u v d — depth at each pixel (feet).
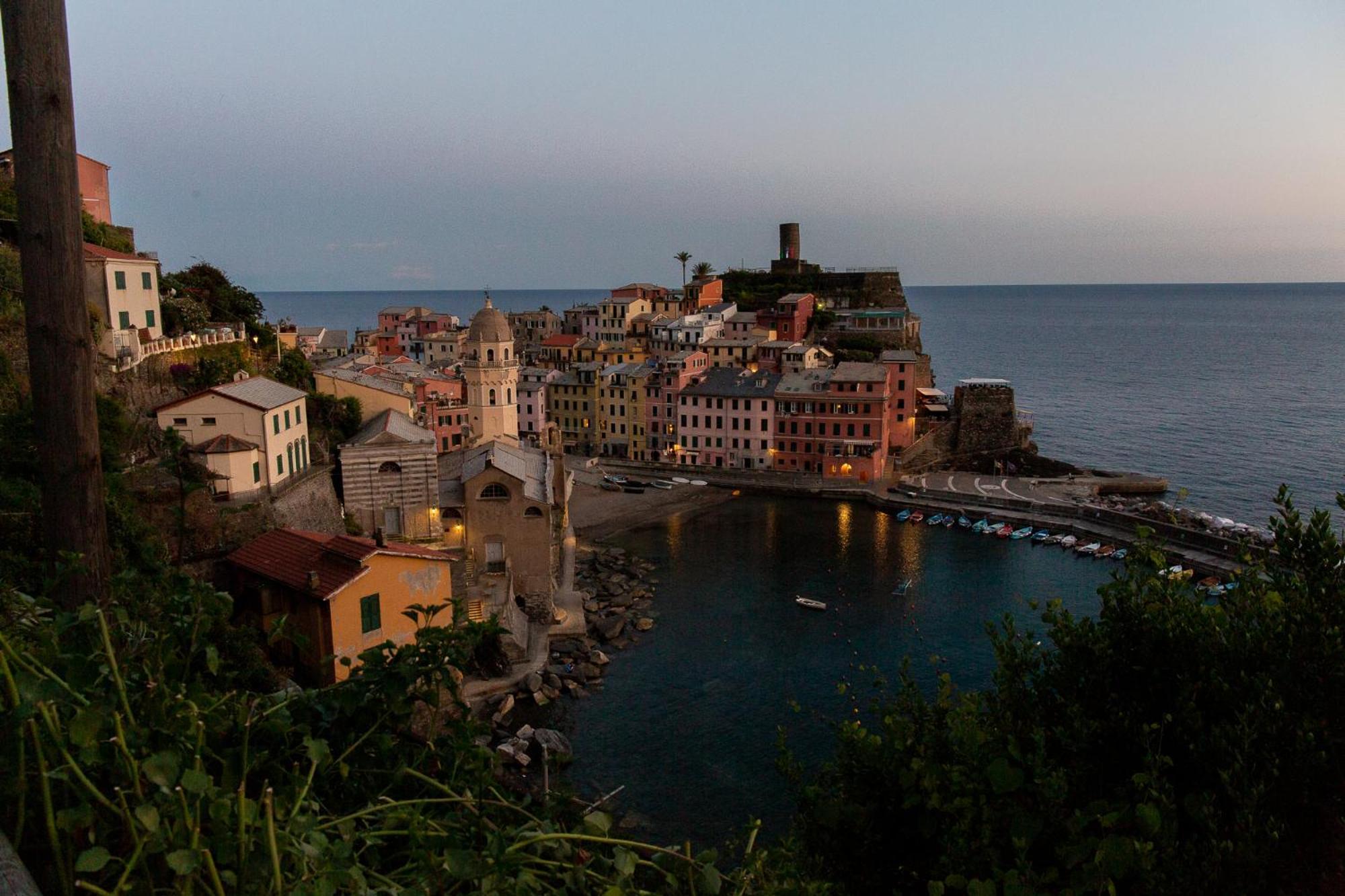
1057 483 410.93
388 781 29.43
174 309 234.99
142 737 22.49
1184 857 30.89
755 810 158.20
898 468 438.81
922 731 39.78
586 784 165.68
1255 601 38.70
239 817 20.24
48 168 33.83
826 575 292.20
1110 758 37.65
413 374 387.14
